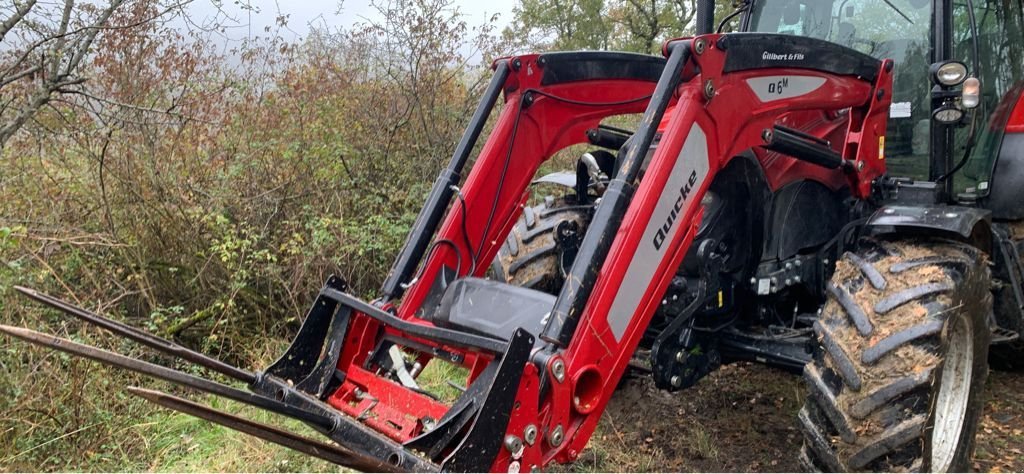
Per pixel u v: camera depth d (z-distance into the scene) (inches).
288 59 263.4
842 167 135.4
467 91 295.6
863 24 157.9
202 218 193.3
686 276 135.9
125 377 160.2
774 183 138.8
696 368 135.6
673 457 144.2
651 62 154.4
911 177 149.3
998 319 150.9
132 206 199.0
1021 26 177.2
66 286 160.6
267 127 237.1
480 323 111.3
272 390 110.9
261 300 196.4
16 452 135.7
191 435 149.3
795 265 142.5
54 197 189.9
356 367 115.6
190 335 184.1
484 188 133.0
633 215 103.7
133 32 209.6
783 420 157.9
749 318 143.3
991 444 147.3
